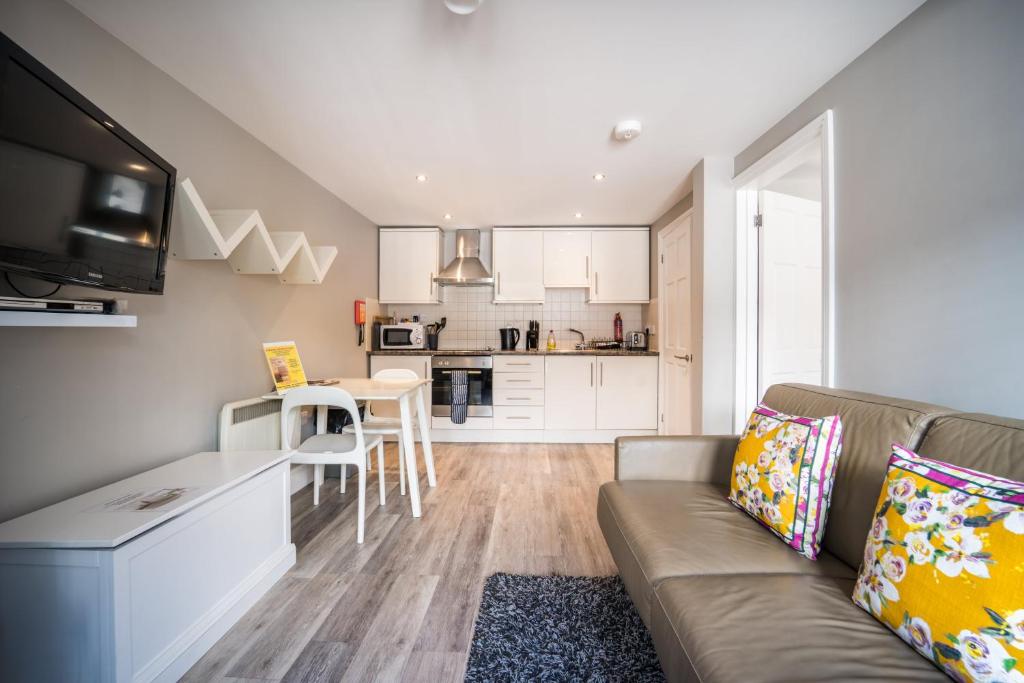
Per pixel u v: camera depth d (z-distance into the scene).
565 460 3.55
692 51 1.68
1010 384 1.21
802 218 2.74
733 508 1.46
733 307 2.67
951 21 1.35
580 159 2.72
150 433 1.74
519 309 4.71
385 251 4.40
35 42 1.34
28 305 1.04
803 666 0.76
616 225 4.37
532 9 1.45
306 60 1.74
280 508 1.82
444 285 4.66
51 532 1.12
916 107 1.47
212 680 1.25
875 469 1.15
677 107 2.09
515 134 2.38
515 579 1.75
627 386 4.13
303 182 2.95
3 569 1.10
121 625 1.10
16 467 1.28
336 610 1.57
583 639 1.40
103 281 1.28
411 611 1.56
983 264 1.27
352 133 2.37
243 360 2.33
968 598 0.71
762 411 1.55
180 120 1.90
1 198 0.96
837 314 1.84
